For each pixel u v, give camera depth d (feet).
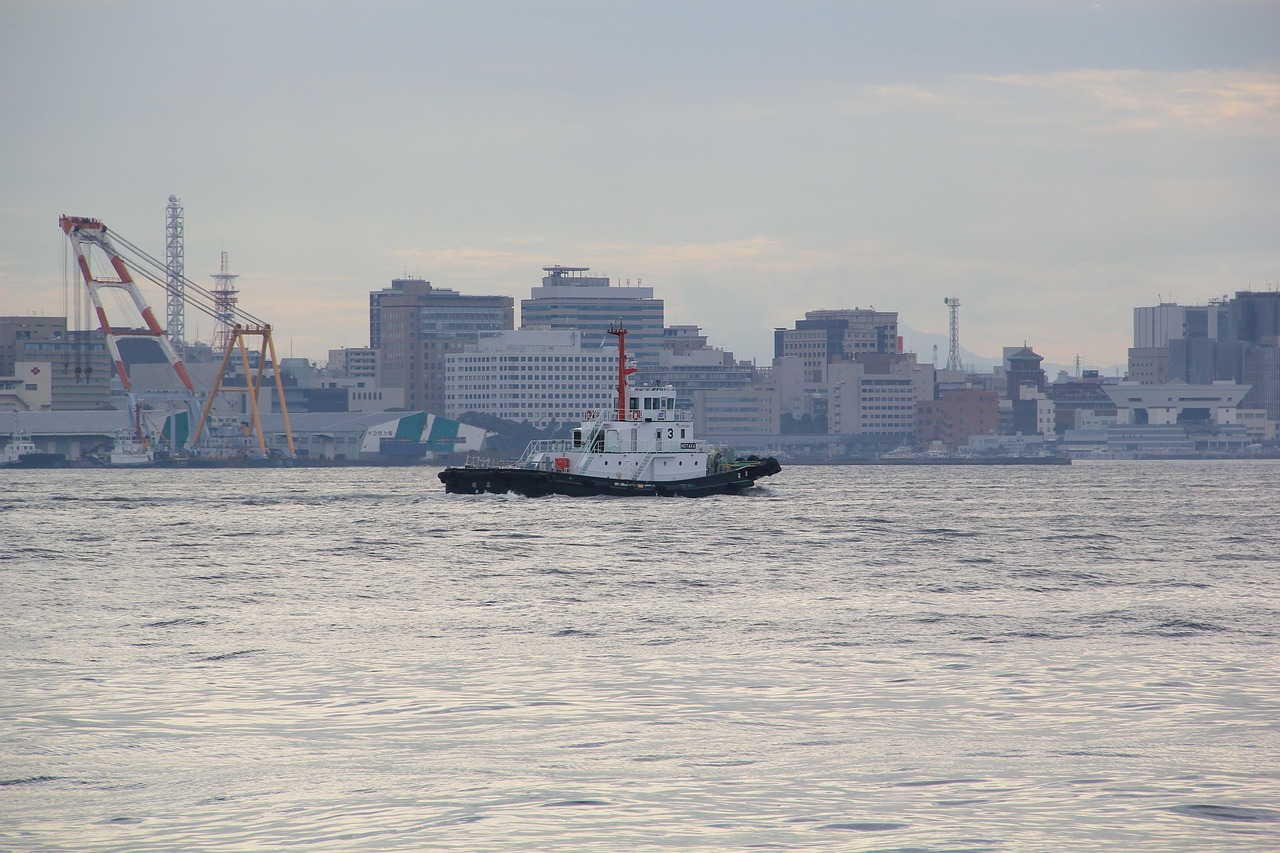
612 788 492.13
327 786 495.00
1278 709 605.31
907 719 589.32
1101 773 508.94
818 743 550.77
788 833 443.73
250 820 459.32
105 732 568.82
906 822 454.40
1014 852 426.51
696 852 426.92
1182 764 520.01
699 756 532.32
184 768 517.55
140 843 440.04
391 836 442.09
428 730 571.69
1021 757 530.27
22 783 500.33
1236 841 435.94
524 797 481.46
